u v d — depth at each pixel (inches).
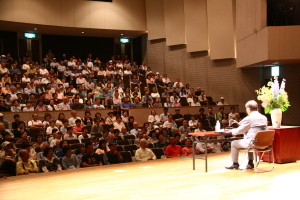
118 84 547.2
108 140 331.0
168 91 557.9
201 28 591.8
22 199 169.2
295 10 446.0
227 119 448.1
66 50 720.3
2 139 299.7
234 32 542.3
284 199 158.9
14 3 594.2
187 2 606.9
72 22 637.3
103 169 250.1
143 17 684.7
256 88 528.4
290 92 482.6
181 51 632.4
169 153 319.0
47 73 554.9
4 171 245.4
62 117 385.7
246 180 199.2
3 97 441.7
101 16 655.8
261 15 415.5
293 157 253.6
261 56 418.0
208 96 577.0
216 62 575.5
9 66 578.6
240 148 231.0
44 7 617.6
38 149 299.6
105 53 745.0
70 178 219.3
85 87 548.7
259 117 226.1
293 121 480.7
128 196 169.3
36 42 698.2
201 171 229.5
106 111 438.9
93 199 165.6
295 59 407.8
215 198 162.4
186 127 408.5
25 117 391.9
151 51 689.6
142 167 253.1
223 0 547.5
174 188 183.8
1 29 653.9
